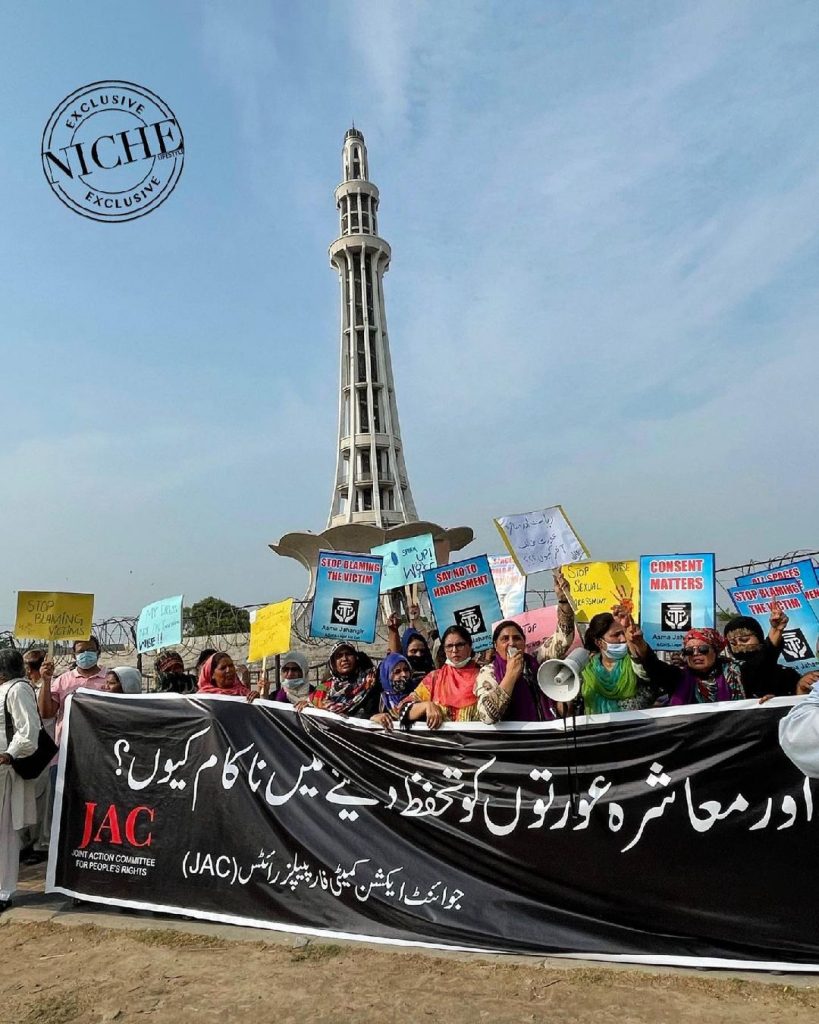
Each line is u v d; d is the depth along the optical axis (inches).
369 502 2340.1
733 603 328.2
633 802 204.8
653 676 213.5
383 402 2319.1
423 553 464.8
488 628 346.0
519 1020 167.9
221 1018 177.0
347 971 198.8
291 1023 172.7
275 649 350.0
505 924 208.2
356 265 2445.9
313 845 236.5
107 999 189.9
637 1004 172.2
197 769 262.1
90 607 390.0
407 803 230.2
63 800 279.3
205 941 225.9
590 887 203.9
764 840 191.9
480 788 222.1
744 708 199.0
